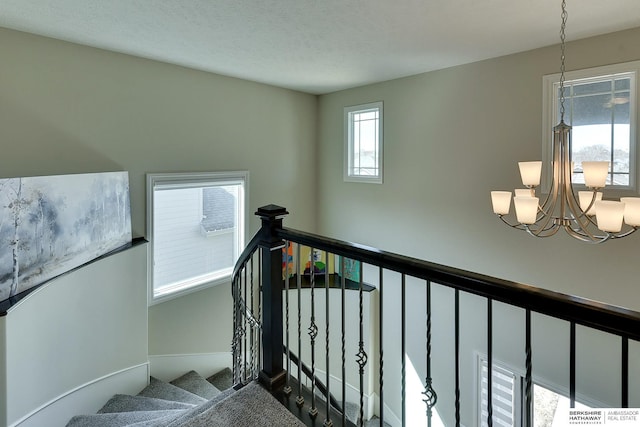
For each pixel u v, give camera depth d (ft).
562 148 6.91
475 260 11.98
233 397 5.89
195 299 12.83
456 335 3.73
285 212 6.19
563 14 7.95
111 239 9.92
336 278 16.02
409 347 14.06
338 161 16.01
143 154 11.01
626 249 9.21
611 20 8.36
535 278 10.72
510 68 10.78
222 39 9.45
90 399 9.33
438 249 12.89
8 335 6.81
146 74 10.96
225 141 13.23
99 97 9.98
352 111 15.29
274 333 6.14
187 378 12.46
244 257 7.27
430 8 7.77
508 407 11.57
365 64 11.78
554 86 10.05
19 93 8.61
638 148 8.85
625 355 2.65
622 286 9.29
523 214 6.74
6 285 6.95
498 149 11.20
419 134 13.12
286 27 8.72
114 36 9.11
